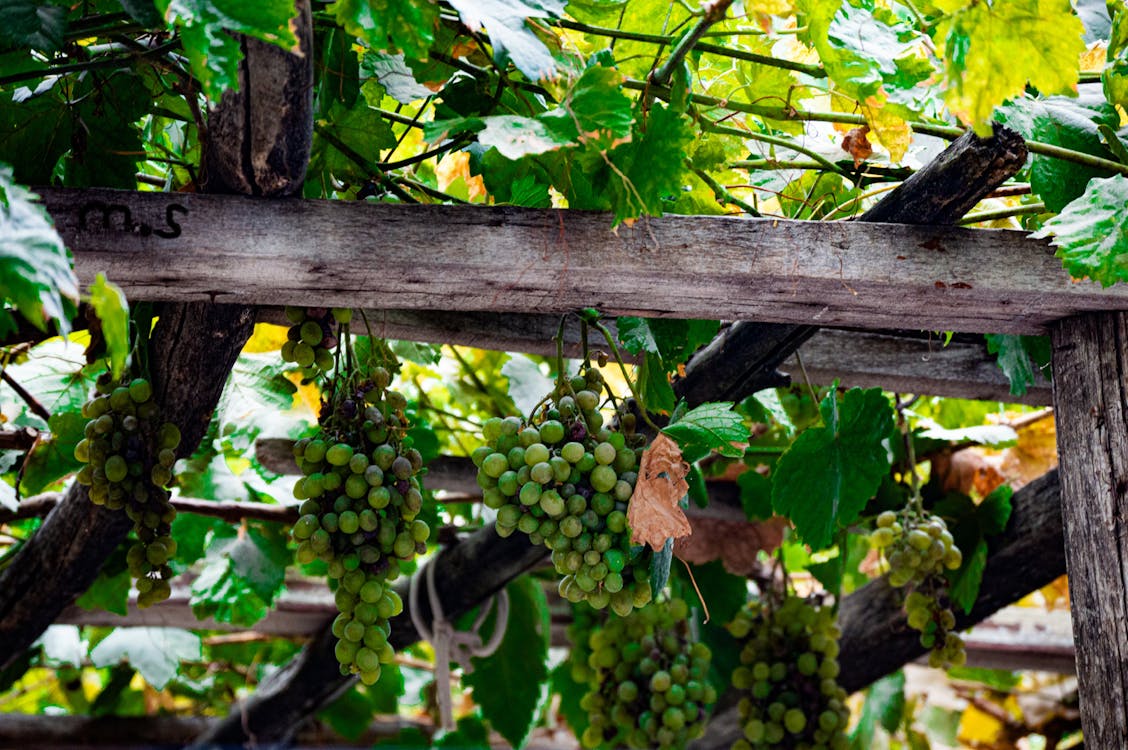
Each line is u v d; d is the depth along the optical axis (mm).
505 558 2801
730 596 3176
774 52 2008
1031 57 1497
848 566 3631
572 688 3762
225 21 1270
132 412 1755
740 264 1670
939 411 3205
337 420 1737
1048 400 2410
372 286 1615
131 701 4297
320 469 1729
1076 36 1472
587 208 1727
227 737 3463
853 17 1751
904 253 1719
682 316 1795
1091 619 1823
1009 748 4301
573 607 3504
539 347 2100
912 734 4281
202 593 2988
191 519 3020
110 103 1800
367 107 1850
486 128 1499
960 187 1666
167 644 3463
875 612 3086
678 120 1600
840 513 2398
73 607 3205
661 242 1655
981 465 3000
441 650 2857
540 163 1742
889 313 1807
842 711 2830
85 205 1498
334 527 1682
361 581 1698
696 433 1652
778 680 2891
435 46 1749
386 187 1853
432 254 1585
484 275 1616
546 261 1620
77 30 1639
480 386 3232
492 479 1655
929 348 2361
